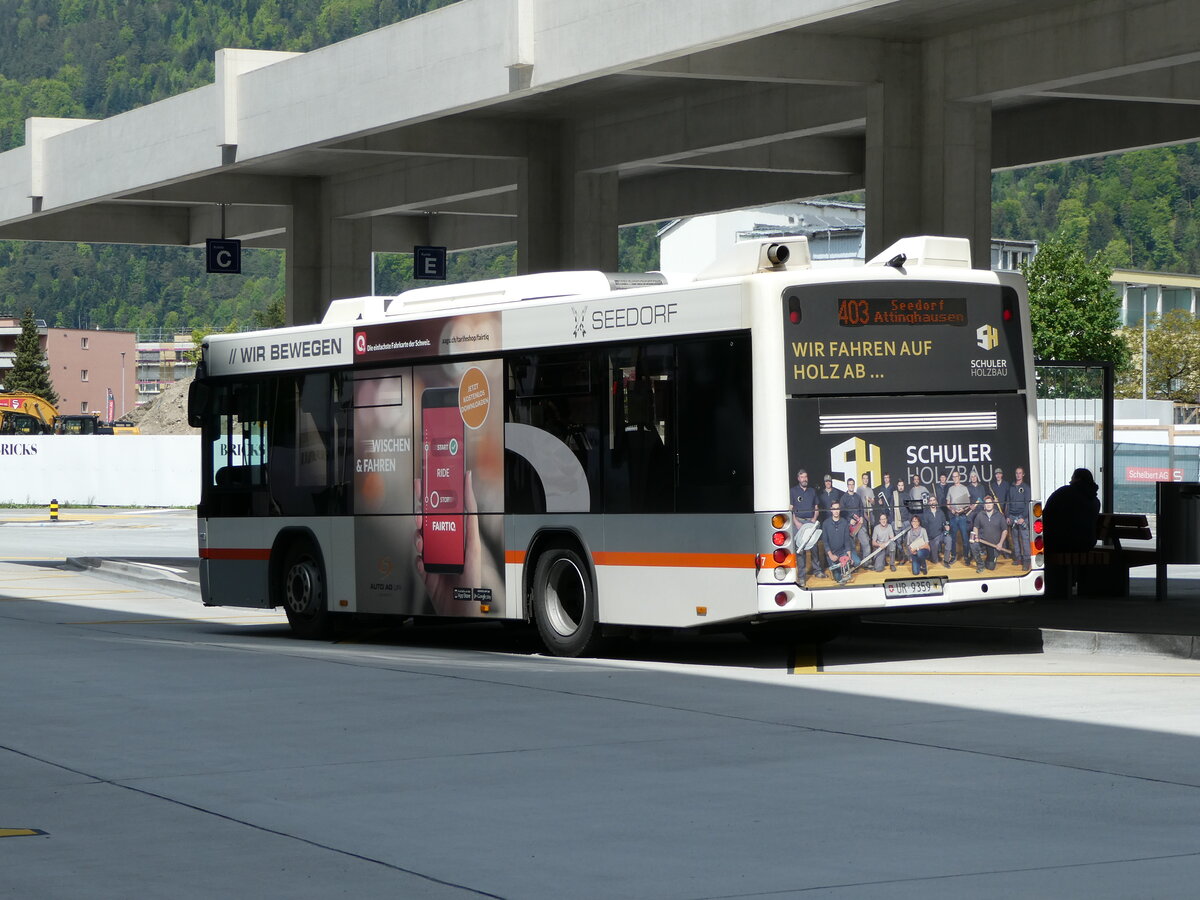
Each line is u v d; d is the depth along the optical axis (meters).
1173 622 23.17
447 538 21.80
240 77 36.09
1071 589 27.19
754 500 18.34
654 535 19.33
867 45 28.95
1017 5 26.69
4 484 80.56
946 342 19.48
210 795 12.00
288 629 26.02
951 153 28.81
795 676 18.56
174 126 38.09
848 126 33.06
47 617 27.61
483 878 9.46
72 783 12.49
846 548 18.67
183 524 61.81
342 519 23.33
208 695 17.28
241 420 25.05
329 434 23.53
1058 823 10.75
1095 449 30.80
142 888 9.32
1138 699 16.39
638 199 48.56
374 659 20.77
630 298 19.58
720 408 18.67
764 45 28.20
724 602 18.61
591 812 11.24
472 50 29.52
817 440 18.55
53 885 9.40
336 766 13.09
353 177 44.31
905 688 17.38
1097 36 26.50
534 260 37.84
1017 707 15.86
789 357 18.41
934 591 19.27
